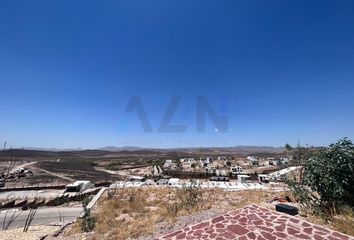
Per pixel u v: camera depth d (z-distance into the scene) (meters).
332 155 6.38
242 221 5.38
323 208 5.91
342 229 4.71
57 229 9.46
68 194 25.75
